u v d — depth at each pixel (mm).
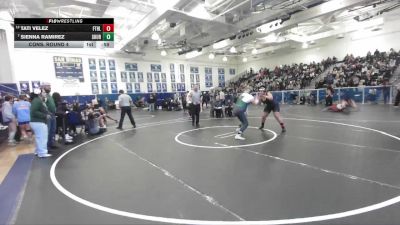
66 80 18406
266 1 10461
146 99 22281
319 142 5820
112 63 20625
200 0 10734
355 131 6895
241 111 6523
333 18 15891
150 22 11602
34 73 17016
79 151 6066
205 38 16844
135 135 8047
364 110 11562
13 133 7660
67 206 3043
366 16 15258
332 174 3730
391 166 3977
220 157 4941
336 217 2523
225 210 2771
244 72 29016
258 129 8031
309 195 3051
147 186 3574
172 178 3863
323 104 16250
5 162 5352
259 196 3088
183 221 2576
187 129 8789
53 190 3578
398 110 10930
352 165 4094
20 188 3729
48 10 11328
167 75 23891
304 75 20703
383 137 5992
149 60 22719
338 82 16828
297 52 24344
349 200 2875
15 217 2824
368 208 2680
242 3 10289
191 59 25484
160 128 9375
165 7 10203
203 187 3449
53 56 17766
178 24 14336
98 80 19938
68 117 8172
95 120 8656
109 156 5441
